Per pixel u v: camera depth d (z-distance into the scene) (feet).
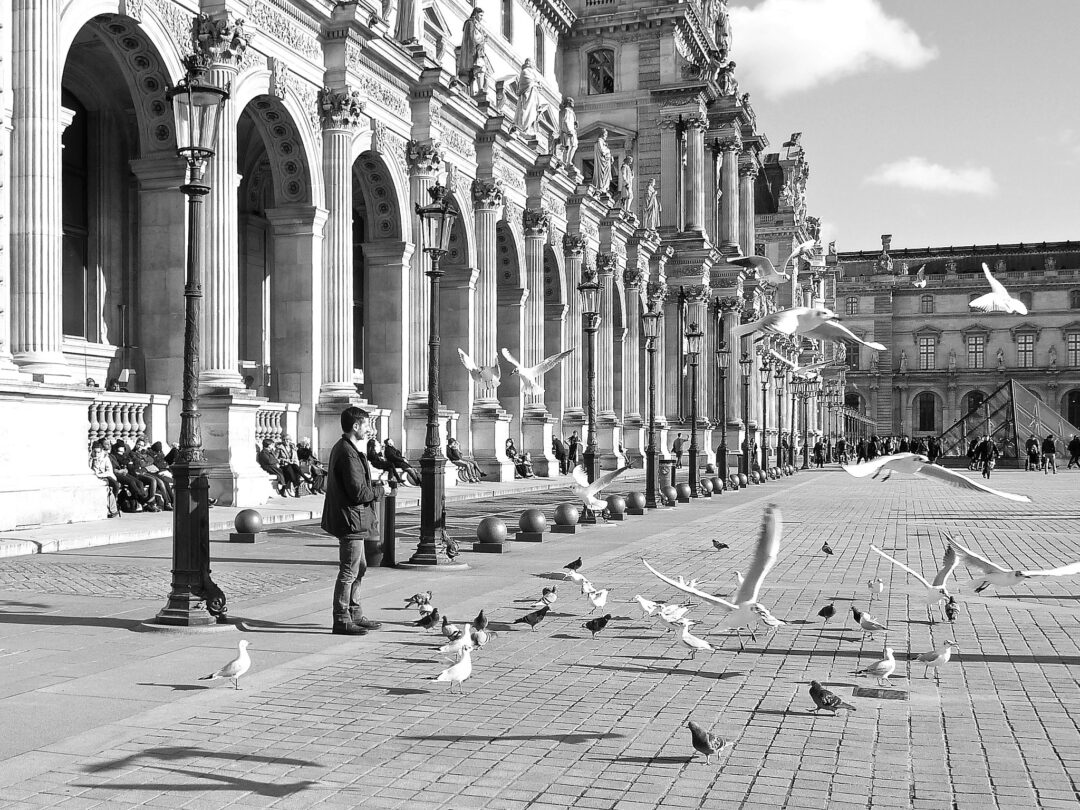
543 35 243.19
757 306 289.74
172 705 29.04
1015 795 22.35
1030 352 563.48
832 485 190.19
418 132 135.13
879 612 45.75
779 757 24.91
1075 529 91.15
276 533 75.56
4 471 68.03
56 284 75.46
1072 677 33.47
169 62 90.63
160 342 93.86
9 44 73.87
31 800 21.57
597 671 33.94
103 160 112.68
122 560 59.36
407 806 21.47
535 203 178.50
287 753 24.93
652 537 78.74
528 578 54.90
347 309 115.85
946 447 355.36
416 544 70.23
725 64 281.54
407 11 137.39
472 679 32.71
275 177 112.68
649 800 21.94
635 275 228.43
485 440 153.79
